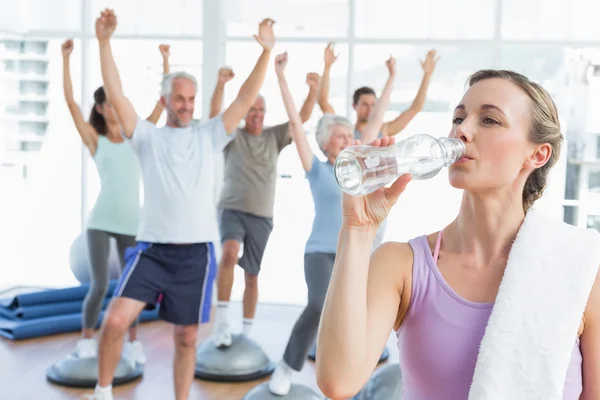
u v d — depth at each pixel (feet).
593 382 3.68
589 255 3.61
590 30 18.38
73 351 14.30
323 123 12.03
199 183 10.78
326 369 3.60
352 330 3.55
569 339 3.53
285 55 11.67
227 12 19.65
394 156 3.55
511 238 3.82
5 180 20.61
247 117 14.82
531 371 3.53
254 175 14.83
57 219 20.65
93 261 13.65
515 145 3.71
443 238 3.98
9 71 20.20
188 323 10.77
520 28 18.65
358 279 3.59
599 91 18.43
